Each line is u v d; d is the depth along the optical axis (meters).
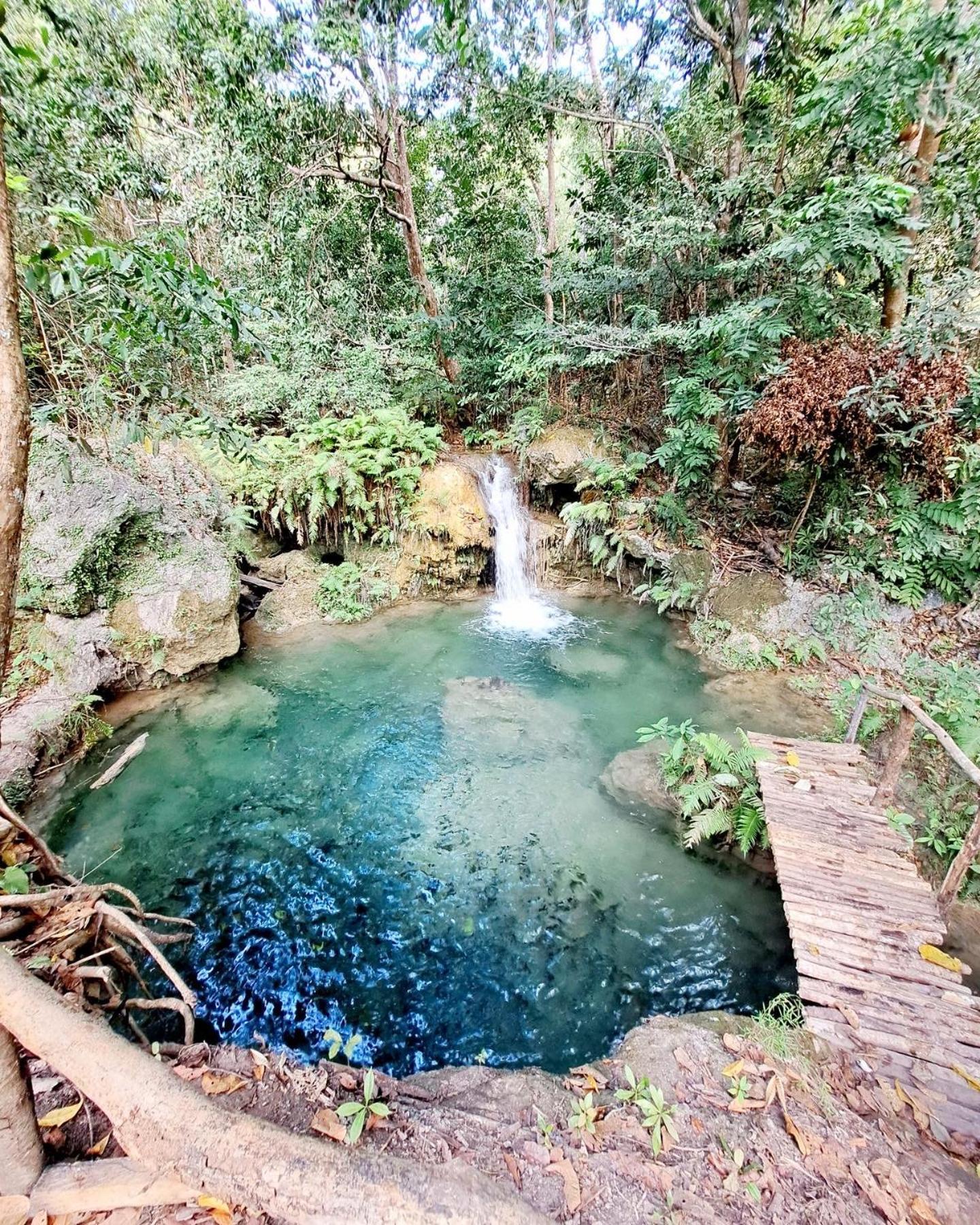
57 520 5.71
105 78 6.54
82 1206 1.51
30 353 4.66
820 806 4.13
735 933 3.69
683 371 8.34
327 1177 1.38
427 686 6.54
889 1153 2.17
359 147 9.84
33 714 4.91
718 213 7.20
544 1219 1.54
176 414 5.59
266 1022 3.15
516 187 10.88
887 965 3.02
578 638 7.65
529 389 10.08
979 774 3.26
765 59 7.21
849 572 6.64
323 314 9.12
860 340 6.07
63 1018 1.48
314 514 8.08
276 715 5.97
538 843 4.41
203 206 7.26
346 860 4.25
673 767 4.88
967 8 4.72
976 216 6.64
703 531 8.11
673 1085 2.45
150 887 3.97
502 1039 3.07
